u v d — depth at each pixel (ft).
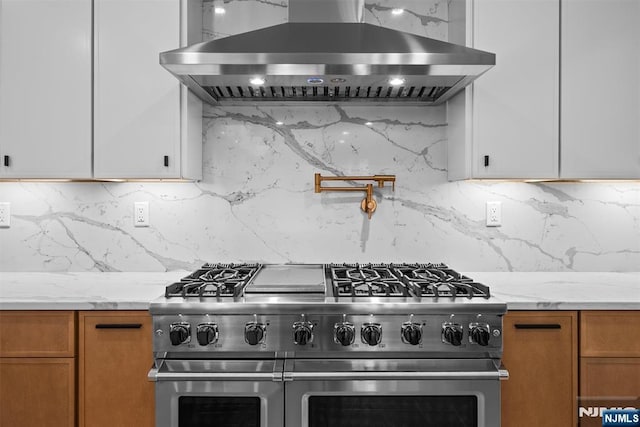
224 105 7.30
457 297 5.30
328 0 6.26
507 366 5.36
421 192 7.36
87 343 5.35
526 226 7.32
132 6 6.31
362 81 6.05
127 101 6.33
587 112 6.40
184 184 7.32
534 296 5.57
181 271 7.31
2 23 6.31
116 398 5.35
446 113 7.36
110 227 7.27
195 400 5.14
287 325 5.06
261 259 7.37
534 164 6.38
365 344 5.07
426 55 5.36
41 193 7.22
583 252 7.32
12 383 5.35
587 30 6.38
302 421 5.09
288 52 5.37
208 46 5.50
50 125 6.33
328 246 7.36
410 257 7.37
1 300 5.33
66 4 6.31
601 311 5.37
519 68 6.36
